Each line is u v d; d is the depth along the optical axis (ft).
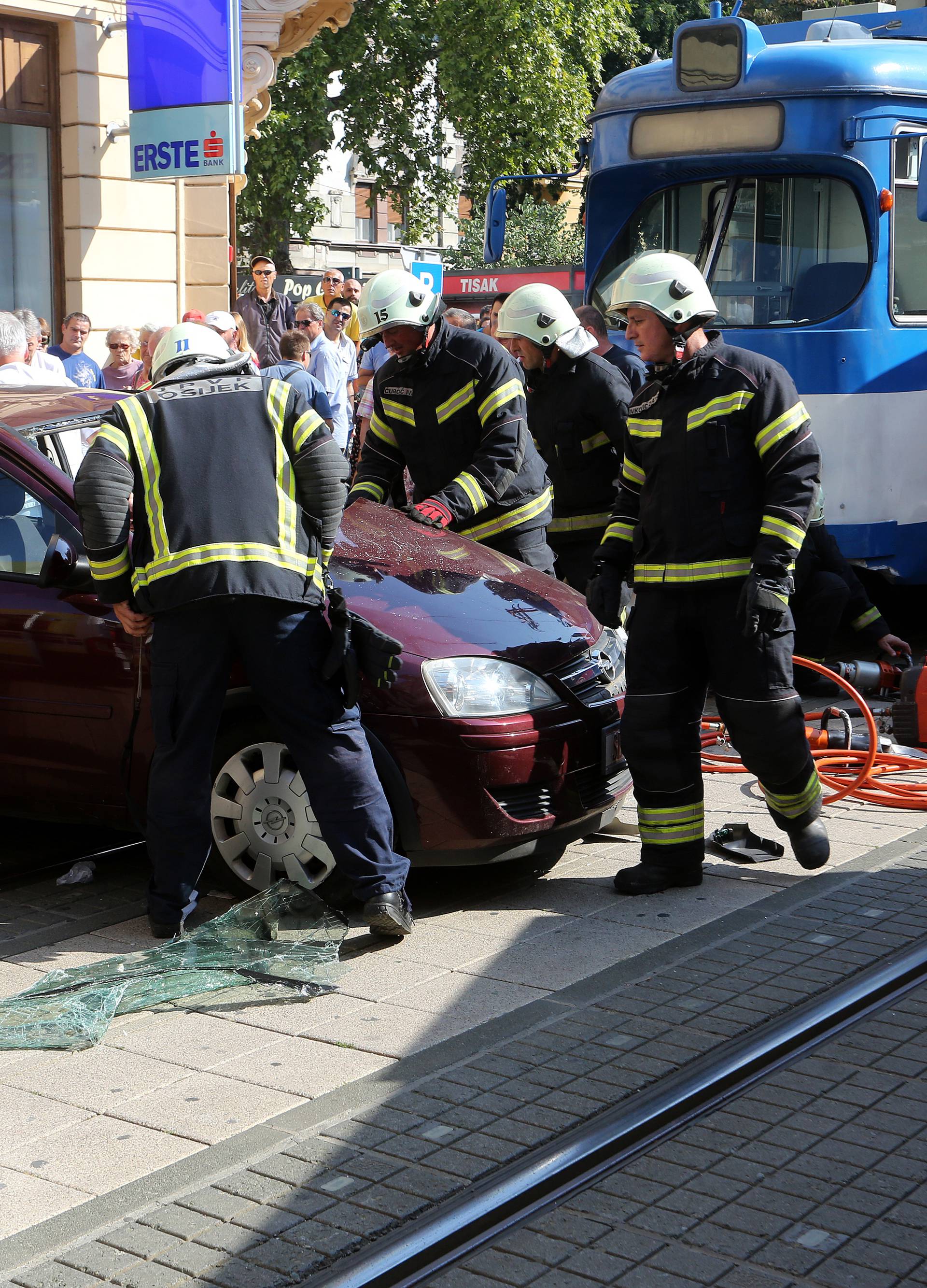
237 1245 9.24
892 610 33.94
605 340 23.02
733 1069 11.49
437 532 18.10
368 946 14.69
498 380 18.83
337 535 15.11
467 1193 9.80
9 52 38.06
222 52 35.88
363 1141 10.57
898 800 19.34
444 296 69.21
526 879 16.80
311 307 36.47
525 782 15.29
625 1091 11.28
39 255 39.75
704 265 29.81
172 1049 12.41
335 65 102.94
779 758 15.87
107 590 14.52
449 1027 12.67
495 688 15.23
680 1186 9.96
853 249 28.30
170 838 14.62
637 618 16.03
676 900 15.92
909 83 28.45
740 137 28.91
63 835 18.80
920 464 29.45
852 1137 10.59
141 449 14.28
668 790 16.06
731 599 15.52
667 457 15.53
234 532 14.05
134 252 41.04
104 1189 10.07
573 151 110.42
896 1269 8.98
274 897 14.87
